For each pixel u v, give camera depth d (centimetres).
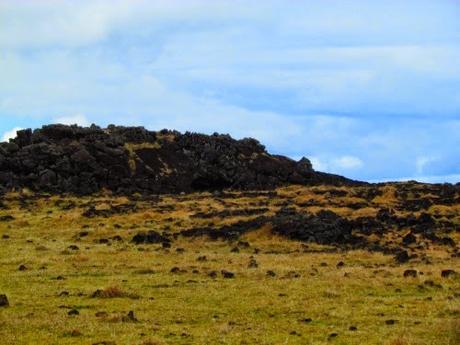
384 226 9575
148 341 3134
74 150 14475
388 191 12669
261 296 4619
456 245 8494
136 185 14425
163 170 15338
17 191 13025
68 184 13600
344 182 16400
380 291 4944
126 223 9619
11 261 6247
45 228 9206
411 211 10906
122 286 5009
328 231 8562
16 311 3953
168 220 9862
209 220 9738
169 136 16975
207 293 4700
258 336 3391
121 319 3716
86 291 4744
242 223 9000
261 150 17400
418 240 8706
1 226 9262
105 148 14975
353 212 10625
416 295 4838
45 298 4428
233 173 15488
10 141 14950
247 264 6356
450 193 12662
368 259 7056
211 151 16150
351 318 3934
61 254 6875
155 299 4462
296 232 8519
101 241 8181
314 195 12850
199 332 3456
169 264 6303
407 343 3234
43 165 14000
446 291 5041
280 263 6531
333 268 6225
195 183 15038
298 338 3381
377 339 3372
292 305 4291
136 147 15912
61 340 3203
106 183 14262
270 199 12550
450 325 3581
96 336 3300
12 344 3116
